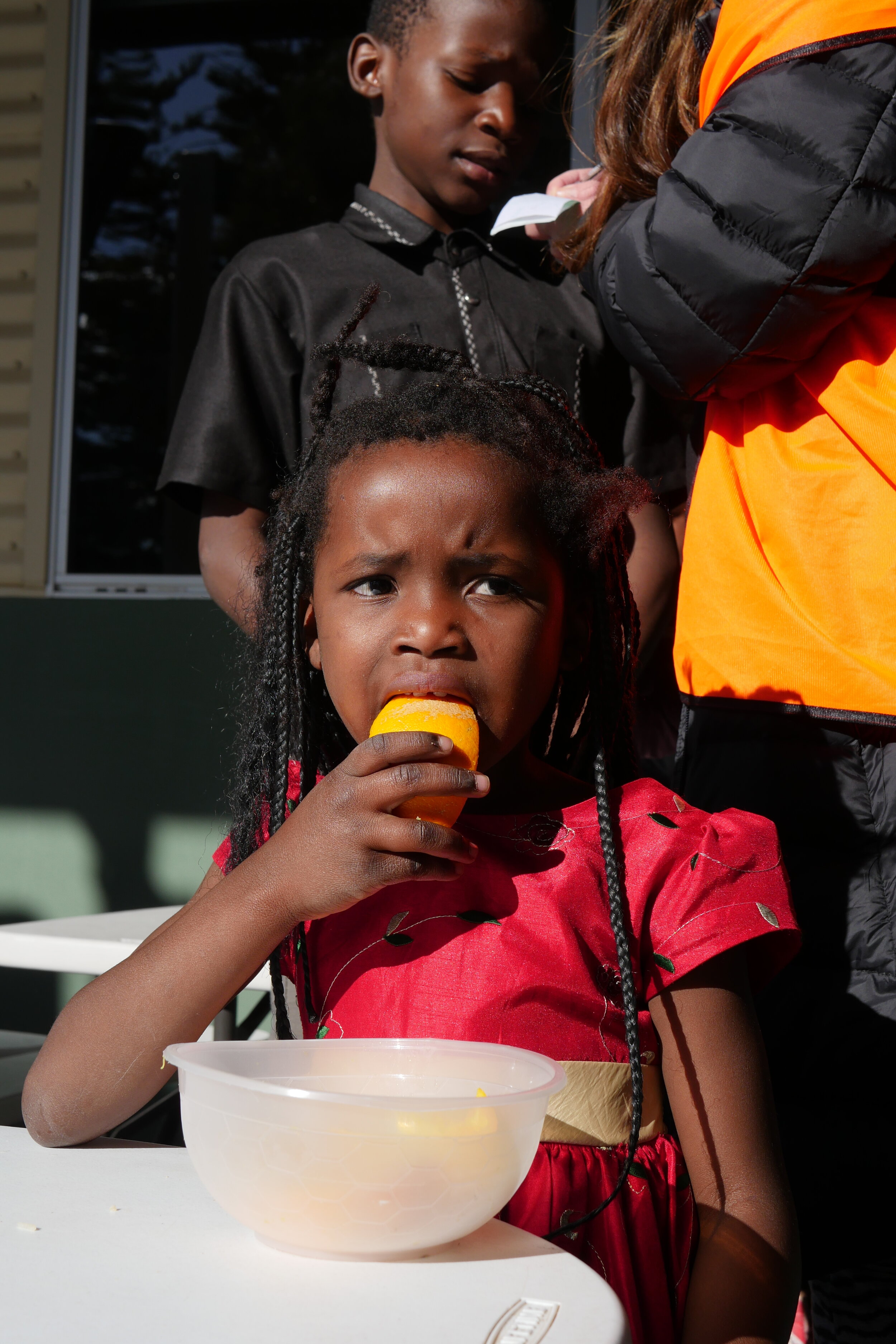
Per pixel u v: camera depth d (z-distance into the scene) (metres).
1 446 3.76
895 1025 1.32
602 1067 1.00
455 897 1.05
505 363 1.94
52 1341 0.61
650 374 1.56
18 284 3.76
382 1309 0.65
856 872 1.37
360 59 2.09
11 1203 0.81
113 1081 0.95
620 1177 0.96
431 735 0.93
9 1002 3.15
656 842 1.10
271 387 1.92
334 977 1.07
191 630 3.07
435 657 1.00
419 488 1.03
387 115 2.05
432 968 1.02
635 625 1.32
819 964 1.38
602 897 1.06
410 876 0.94
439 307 1.95
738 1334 0.89
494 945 1.02
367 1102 0.70
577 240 1.82
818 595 1.36
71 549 3.79
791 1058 1.39
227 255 4.46
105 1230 0.76
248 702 1.31
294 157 4.43
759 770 1.43
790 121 1.32
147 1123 2.11
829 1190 1.36
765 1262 0.93
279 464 1.93
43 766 3.13
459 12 1.94
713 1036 1.04
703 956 1.04
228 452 1.89
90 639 3.12
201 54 4.27
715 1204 0.97
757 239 1.34
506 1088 0.82
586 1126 0.98
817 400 1.40
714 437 1.53
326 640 1.08
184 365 4.29
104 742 3.10
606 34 2.05
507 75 1.97
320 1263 0.71
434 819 0.95
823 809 1.39
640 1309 0.95
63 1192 0.84
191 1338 0.61
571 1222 0.95
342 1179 0.69
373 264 1.97
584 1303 0.66
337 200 4.48
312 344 1.90
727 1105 1.01
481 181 2.01
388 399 1.18
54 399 3.75
